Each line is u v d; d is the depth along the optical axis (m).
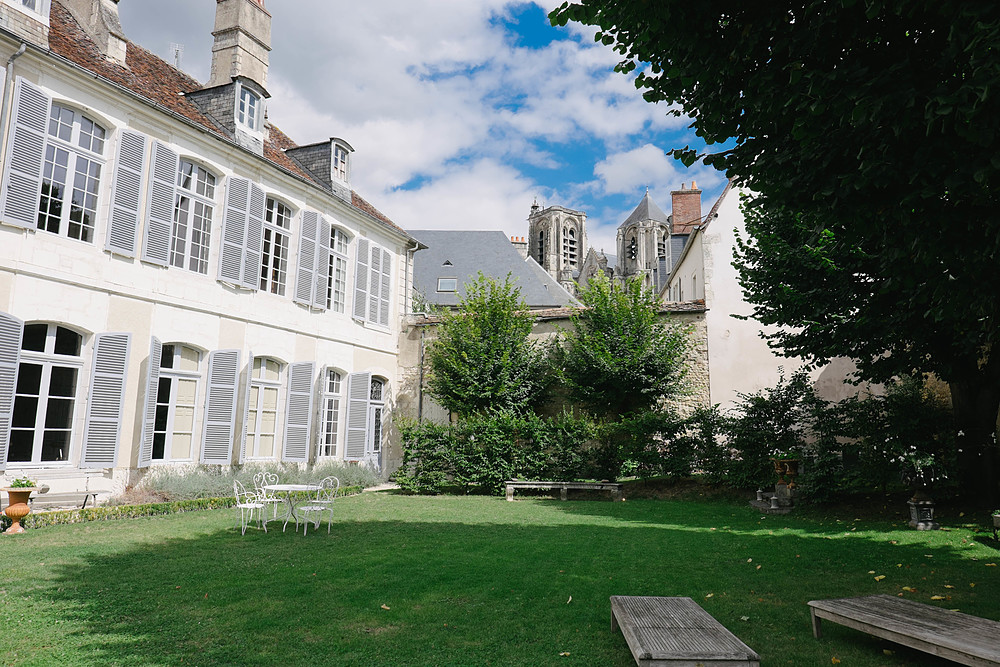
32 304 9.21
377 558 6.46
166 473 10.87
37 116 9.32
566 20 5.18
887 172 3.90
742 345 15.95
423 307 27.20
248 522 9.02
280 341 13.78
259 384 13.38
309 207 14.88
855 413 10.14
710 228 16.83
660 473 13.47
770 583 5.45
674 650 3.02
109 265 10.31
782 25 4.41
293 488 8.69
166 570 5.85
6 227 8.94
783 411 11.68
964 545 7.01
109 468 10.02
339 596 4.98
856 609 3.76
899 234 4.25
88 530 8.06
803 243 9.44
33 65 9.41
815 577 5.67
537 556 6.64
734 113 4.98
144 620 4.32
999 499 9.14
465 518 9.84
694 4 4.48
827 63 4.27
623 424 13.46
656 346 14.24
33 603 4.70
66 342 9.86
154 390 10.80
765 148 4.91
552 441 13.84
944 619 3.51
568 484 13.02
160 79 13.41
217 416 11.97
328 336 15.19
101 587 5.19
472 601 4.87
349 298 16.12
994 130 3.40
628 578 5.62
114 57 11.70
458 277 30.94
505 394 14.78
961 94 3.33
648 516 10.08
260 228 13.37
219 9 14.55
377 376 17.11
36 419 9.38
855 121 3.76
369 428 16.09
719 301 16.30
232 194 12.73
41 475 9.13
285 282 14.31
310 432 14.32
